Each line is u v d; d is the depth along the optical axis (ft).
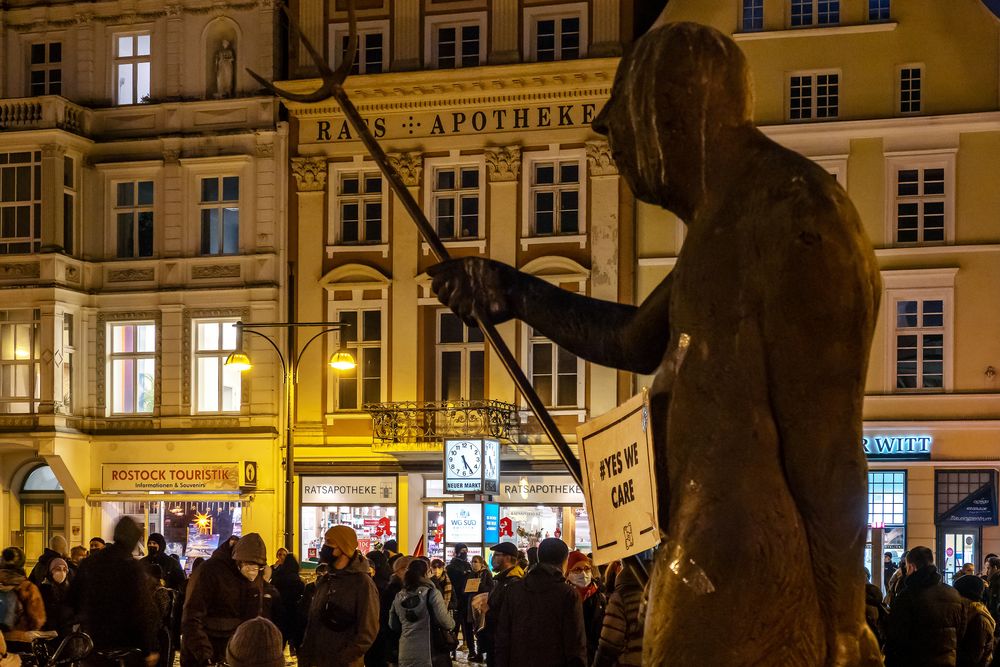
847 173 102.22
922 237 101.60
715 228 7.27
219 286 114.01
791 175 7.04
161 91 115.85
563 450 8.73
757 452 7.06
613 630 25.11
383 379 111.14
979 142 100.58
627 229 106.83
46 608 46.16
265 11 114.32
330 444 111.96
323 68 9.91
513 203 109.19
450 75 109.19
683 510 7.20
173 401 114.32
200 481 113.50
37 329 112.57
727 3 104.12
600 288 106.83
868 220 101.91
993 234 100.42
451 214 110.93
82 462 114.42
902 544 101.35
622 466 7.91
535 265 108.17
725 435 7.13
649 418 7.54
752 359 7.09
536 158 109.09
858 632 7.05
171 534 114.52
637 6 110.73
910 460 101.04
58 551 55.98
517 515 108.06
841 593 7.02
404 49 111.65
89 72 116.78
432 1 111.45
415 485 110.83
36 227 113.09
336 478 111.65
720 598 6.89
